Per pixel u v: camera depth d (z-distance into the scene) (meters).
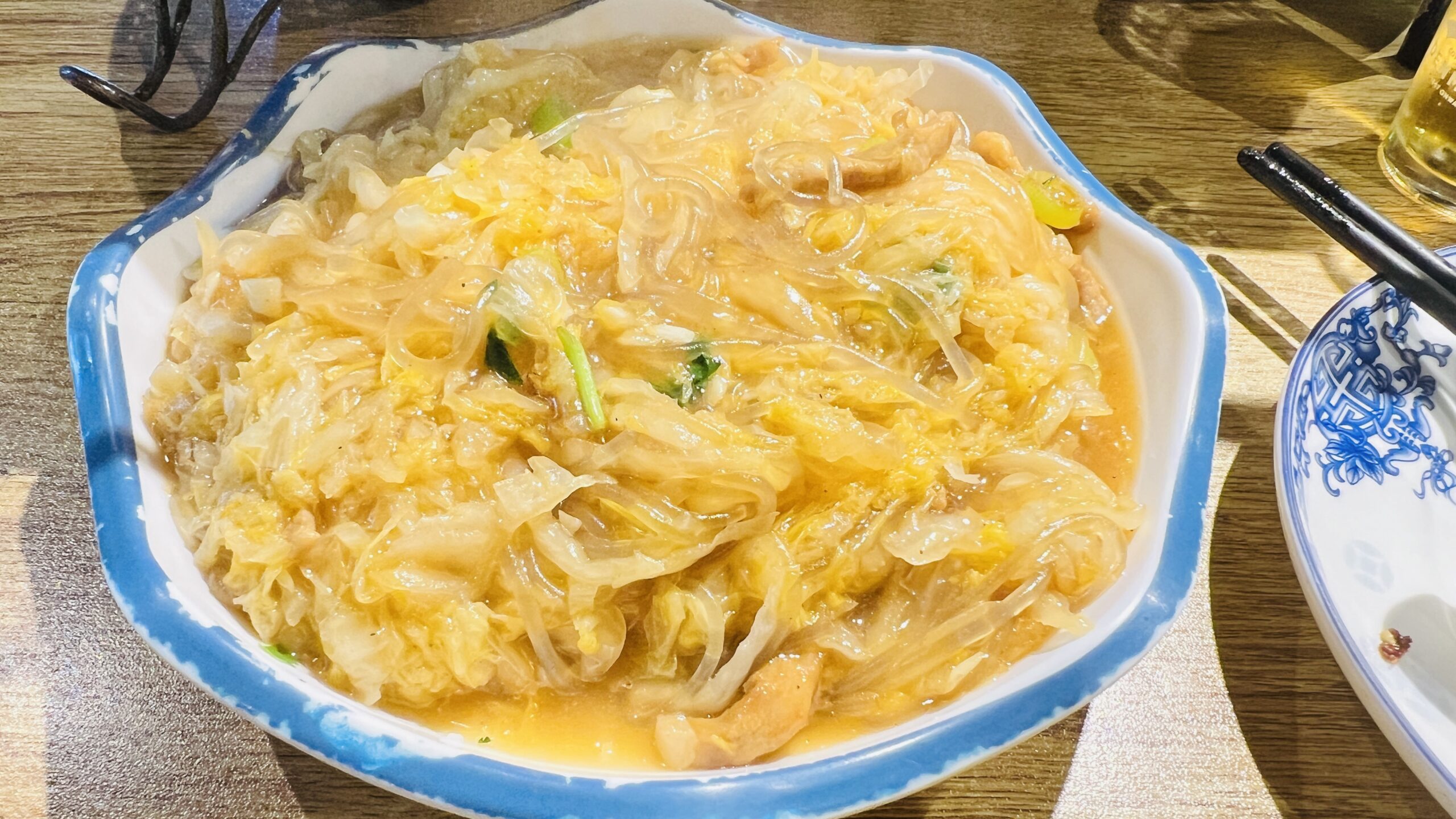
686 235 0.24
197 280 0.25
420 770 0.17
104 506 0.19
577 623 0.20
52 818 0.20
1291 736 0.21
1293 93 0.37
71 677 0.21
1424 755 0.19
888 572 0.21
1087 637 0.19
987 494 0.22
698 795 0.17
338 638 0.19
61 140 0.32
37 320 0.27
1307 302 0.30
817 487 0.22
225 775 0.20
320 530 0.21
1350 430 0.25
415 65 0.30
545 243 0.24
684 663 0.21
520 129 0.30
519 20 0.36
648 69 0.33
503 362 0.22
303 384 0.22
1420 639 0.22
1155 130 0.35
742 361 0.23
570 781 0.17
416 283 0.23
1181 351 0.24
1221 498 0.25
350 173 0.27
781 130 0.27
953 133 0.28
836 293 0.24
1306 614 0.23
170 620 0.18
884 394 0.22
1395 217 0.33
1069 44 0.38
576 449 0.21
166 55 0.31
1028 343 0.24
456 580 0.20
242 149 0.26
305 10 0.37
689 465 0.20
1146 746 0.21
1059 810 0.20
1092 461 0.24
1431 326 0.27
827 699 0.21
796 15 0.38
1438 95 0.32
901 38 0.38
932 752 0.17
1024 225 0.26
